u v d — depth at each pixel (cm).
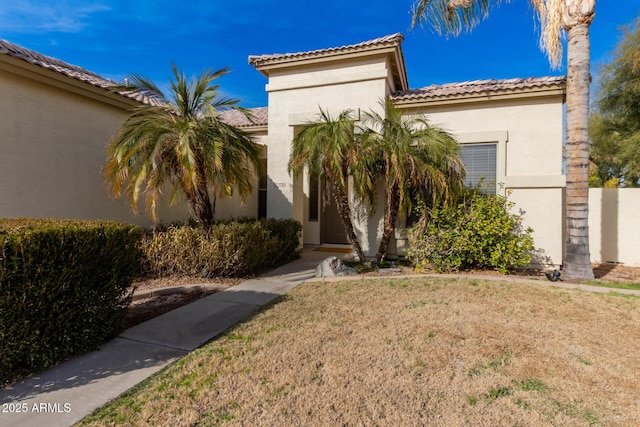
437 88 1154
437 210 883
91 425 286
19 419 294
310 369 376
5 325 341
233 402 318
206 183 798
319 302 623
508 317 536
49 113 744
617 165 1964
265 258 894
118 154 709
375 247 1058
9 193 668
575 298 633
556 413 302
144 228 905
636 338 460
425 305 598
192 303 621
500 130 979
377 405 312
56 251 382
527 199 949
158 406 312
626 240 1027
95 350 429
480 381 353
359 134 862
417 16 973
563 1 782
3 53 625
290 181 1146
